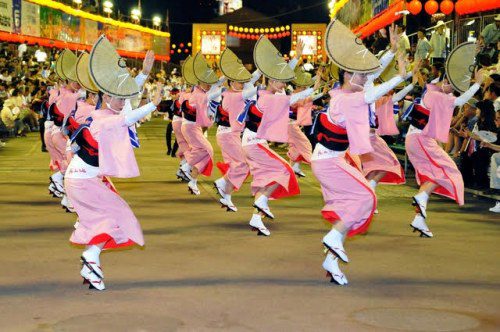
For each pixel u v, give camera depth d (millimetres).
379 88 5961
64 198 9883
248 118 8633
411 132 8656
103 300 5738
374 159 9641
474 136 11094
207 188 12508
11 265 6820
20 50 27484
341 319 5309
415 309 5570
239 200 11148
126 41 40906
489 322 5281
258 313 5426
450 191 8461
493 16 14812
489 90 11531
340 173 6305
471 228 8969
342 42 6234
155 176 14188
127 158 5883
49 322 5188
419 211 8367
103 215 6000
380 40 18172
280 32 42531
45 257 7141
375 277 6516
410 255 7406
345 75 6297
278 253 7430
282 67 8359
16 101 23203
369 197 6273
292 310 5512
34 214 9617
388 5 18578
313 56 39969
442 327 5160
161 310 5484
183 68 12719
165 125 31078
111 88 5875
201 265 6895
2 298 5770
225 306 5594
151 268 6758
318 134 6406
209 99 11883
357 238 8242
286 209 10305
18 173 14414
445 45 15930
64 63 10656
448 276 6570
